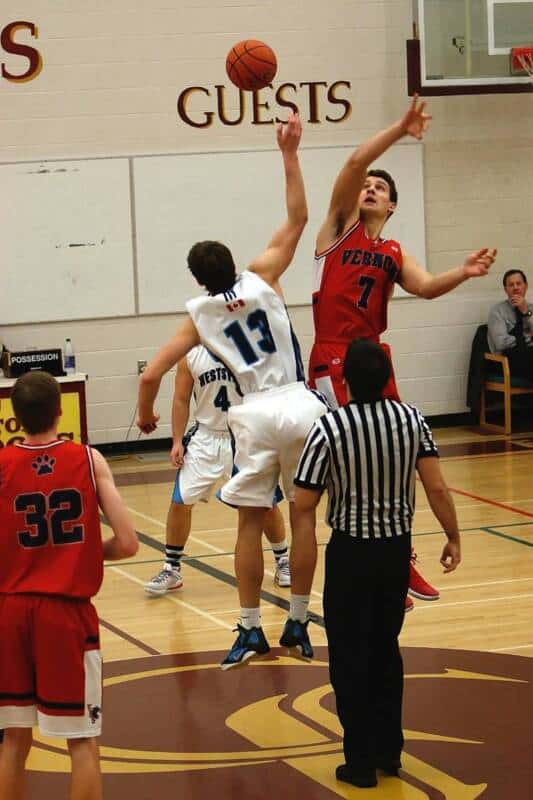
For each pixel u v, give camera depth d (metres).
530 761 5.54
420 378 15.50
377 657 5.42
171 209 14.42
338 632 5.29
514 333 14.95
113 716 6.34
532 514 10.79
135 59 14.20
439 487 5.32
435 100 15.18
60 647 4.50
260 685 6.78
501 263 15.56
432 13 14.47
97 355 14.38
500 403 15.56
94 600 8.69
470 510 11.02
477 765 5.52
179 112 14.35
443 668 6.92
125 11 14.12
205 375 8.59
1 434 12.26
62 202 14.11
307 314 15.02
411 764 5.55
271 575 9.20
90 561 4.60
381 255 6.45
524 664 6.95
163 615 8.27
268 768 5.58
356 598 5.25
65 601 4.54
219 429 8.69
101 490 4.67
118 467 13.80
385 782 5.37
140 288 14.41
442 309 15.46
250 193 14.62
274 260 6.49
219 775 5.51
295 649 6.32
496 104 15.33
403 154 15.08
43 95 13.99
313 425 5.73
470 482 12.24
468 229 15.41
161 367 6.33
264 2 14.49
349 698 5.27
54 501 4.61
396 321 15.37
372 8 14.77
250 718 6.26
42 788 5.43
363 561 5.21
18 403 4.69
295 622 6.31
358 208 6.52
